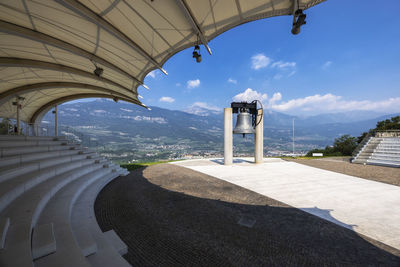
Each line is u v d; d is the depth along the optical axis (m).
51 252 2.57
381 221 4.36
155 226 4.18
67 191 5.67
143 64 7.91
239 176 9.66
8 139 8.62
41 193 4.68
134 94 12.48
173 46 6.61
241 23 5.36
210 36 5.96
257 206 5.41
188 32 5.79
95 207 5.33
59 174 6.95
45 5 4.66
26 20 5.34
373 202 5.65
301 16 4.19
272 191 6.93
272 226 4.15
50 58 8.33
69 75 11.13
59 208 4.35
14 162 6.40
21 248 2.43
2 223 2.77
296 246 3.37
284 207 5.31
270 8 4.62
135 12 4.96
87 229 3.68
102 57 7.70
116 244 3.36
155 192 6.84
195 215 4.78
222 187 7.52
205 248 3.34
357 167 12.33
